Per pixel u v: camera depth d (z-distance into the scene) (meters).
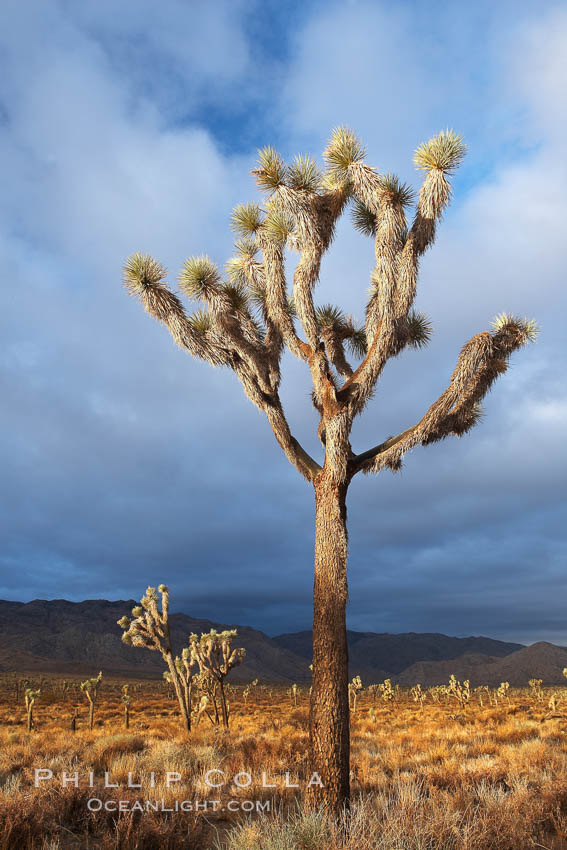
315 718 6.93
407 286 8.10
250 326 8.90
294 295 8.25
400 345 8.17
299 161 8.39
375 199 8.20
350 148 8.45
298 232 8.18
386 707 52.72
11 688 88.00
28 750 12.44
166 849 5.51
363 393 8.05
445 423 8.43
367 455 8.12
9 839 5.45
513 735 16.00
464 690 57.16
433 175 8.03
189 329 8.89
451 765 9.84
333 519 7.53
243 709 50.50
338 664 7.05
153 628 19.44
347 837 5.14
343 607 7.25
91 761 10.90
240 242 9.66
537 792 7.48
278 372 9.03
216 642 22.91
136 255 8.92
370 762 11.73
